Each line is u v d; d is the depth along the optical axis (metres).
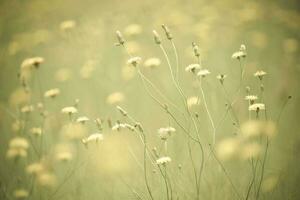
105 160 1.63
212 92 1.78
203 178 1.54
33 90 2.04
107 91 2.00
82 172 1.64
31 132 1.72
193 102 1.60
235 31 2.39
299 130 1.71
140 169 1.64
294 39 2.32
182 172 1.52
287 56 2.15
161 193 1.51
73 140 1.77
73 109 1.60
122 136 1.68
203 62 2.10
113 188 1.58
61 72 2.16
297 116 1.77
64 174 1.67
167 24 2.38
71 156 1.67
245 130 1.49
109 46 2.36
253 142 1.49
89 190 1.60
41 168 1.59
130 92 2.00
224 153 1.54
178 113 1.77
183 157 1.63
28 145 1.68
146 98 1.94
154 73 2.00
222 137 1.69
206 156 1.62
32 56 2.36
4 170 1.70
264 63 2.11
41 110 1.71
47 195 1.59
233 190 1.51
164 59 2.16
